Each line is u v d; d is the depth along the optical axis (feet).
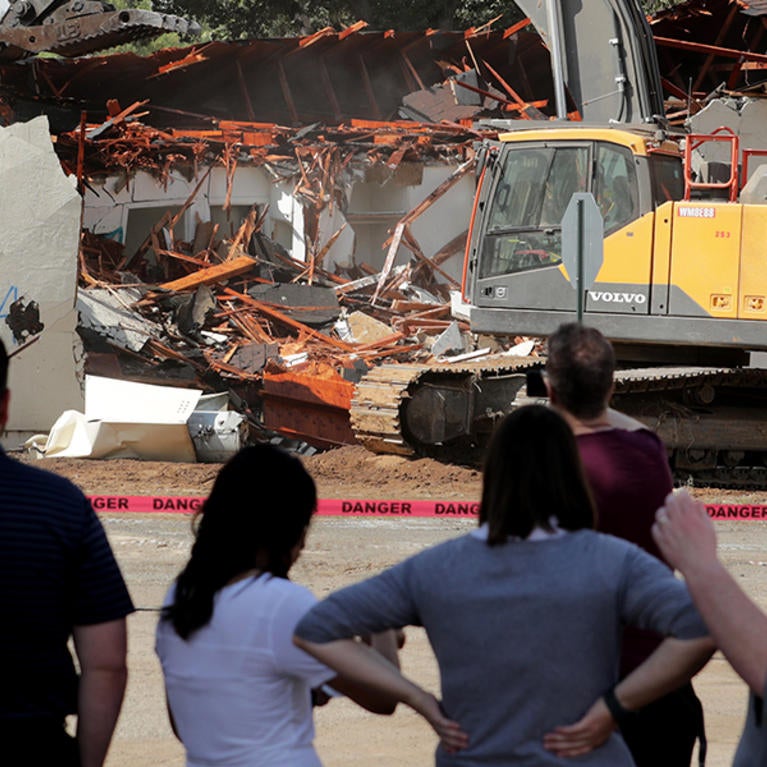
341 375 252.21
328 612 40.19
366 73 387.75
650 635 51.06
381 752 79.66
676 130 178.50
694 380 176.96
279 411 209.26
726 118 192.54
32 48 277.85
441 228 364.79
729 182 162.61
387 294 325.42
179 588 44.01
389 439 178.91
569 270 122.93
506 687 38.27
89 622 43.06
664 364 178.81
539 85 412.36
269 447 45.24
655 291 161.68
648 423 179.11
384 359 272.31
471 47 399.65
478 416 180.86
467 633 38.70
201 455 190.19
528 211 168.35
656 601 37.91
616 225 163.02
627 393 176.55
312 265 326.44
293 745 42.86
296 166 347.56
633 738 55.21
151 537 142.31
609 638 38.68
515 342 264.31
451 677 39.19
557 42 192.34
